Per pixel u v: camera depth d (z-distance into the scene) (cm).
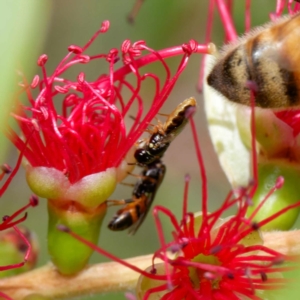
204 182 9
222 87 9
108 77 10
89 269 10
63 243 9
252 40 9
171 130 10
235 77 9
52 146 9
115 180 9
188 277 9
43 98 9
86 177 9
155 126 10
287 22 9
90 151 9
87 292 9
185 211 9
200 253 9
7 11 6
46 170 9
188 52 10
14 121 9
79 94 10
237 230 9
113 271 10
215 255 9
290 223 10
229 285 9
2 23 6
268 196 9
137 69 10
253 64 9
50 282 9
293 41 9
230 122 10
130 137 9
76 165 9
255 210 9
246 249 9
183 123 10
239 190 9
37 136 9
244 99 9
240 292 9
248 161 10
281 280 9
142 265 10
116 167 9
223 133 10
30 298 9
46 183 9
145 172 10
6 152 7
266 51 9
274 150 10
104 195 9
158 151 10
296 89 9
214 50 10
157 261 10
